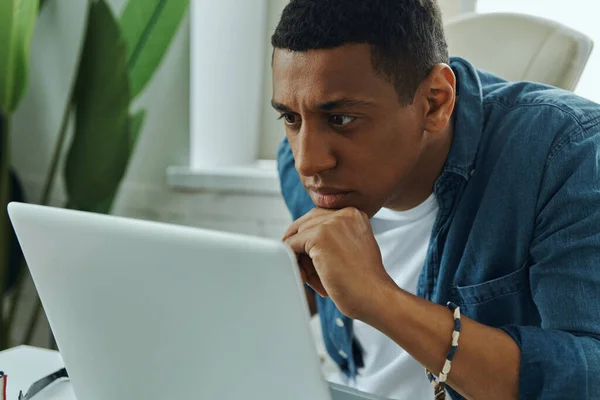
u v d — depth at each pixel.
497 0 1.77
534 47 1.25
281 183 1.34
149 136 2.08
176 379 0.63
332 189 0.83
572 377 0.74
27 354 0.99
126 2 2.01
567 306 0.81
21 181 2.29
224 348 0.58
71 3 2.08
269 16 2.05
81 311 0.67
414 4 0.80
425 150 0.93
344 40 0.74
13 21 1.74
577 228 0.83
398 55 0.77
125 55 1.80
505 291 0.95
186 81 2.00
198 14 2.02
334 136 0.79
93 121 1.83
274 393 0.58
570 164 0.88
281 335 0.55
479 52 1.32
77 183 1.86
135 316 0.63
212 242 0.55
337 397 0.80
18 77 1.83
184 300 0.59
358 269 0.77
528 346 0.76
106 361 0.69
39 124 2.22
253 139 2.14
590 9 1.68
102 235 0.62
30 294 2.25
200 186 2.00
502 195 0.94
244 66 2.08
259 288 0.54
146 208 2.12
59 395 0.86
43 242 0.66
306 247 0.79
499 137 0.98
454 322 0.77
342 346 1.21
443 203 0.99
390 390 1.14
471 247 0.97
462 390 0.78
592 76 1.70
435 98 0.84
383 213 1.09
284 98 0.78
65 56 2.12
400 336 0.77
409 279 1.10
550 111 0.95
